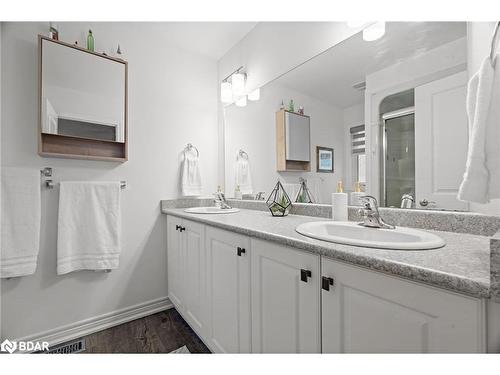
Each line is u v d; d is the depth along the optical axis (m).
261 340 1.00
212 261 1.35
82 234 1.62
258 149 1.95
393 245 0.68
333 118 1.38
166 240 2.09
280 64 1.73
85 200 1.63
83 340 1.59
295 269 0.84
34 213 1.44
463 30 0.91
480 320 0.46
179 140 2.20
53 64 1.53
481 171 0.60
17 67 1.47
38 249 1.45
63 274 1.59
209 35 2.07
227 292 1.21
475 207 0.89
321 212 1.43
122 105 1.80
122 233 1.87
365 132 1.23
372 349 0.63
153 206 2.03
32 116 1.51
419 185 1.03
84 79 1.64
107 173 1.80
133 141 1.94
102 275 1.77
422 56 1.02
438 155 0.97
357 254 0.63
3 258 1.35
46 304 1.56
